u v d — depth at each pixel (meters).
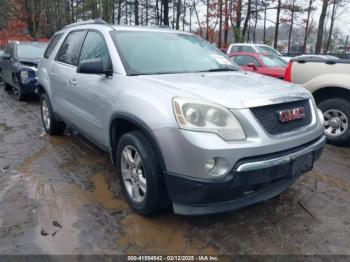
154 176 2.91
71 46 4.80
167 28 4.61
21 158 4.76
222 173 2.60
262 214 3.33
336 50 33.94
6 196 3.64
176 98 2.77
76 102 4.33
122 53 3.62
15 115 7.45
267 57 9.85
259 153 2.68
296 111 3.04
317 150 3.20
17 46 9.61
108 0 24.50
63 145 5.31
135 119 2.99
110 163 4.56
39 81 5.75
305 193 3.77
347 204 3.55
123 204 3.49
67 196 3.65
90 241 2.89
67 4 28.84
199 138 2.58
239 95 2.84
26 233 2.99
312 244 2.88
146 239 2.93
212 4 23.83
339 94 5.45
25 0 24.80
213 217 3.26
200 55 4.22
